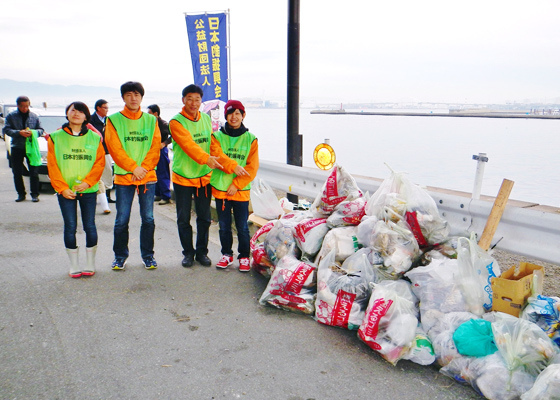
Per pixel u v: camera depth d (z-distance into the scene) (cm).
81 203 425
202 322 345
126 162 418
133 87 410
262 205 544
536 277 302
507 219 362
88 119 416
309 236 407
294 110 631
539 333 261
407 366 291
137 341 314
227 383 267
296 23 607
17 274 434
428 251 360
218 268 462
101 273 443
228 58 772
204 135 441
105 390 258
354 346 314
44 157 852
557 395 227
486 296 315
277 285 366
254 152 441
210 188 454
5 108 1894
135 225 626
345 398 256
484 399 257
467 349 270
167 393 257
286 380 272
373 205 388
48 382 265
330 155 563
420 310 317
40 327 330
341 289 335
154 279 430
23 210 707
